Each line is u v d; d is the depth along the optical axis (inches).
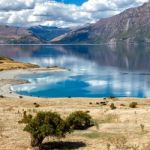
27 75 6924.2
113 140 1179.3
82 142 1174.3
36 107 2647.6
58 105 3006.9
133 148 1045.2
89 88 5359.3
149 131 1311.5
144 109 2054.6
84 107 2625.5
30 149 1061.8
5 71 7411.4
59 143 1163.3
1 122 1565.0
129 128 1392.7
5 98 3582.7
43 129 1075.9
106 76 7091.5
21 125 1489.9
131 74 7504.9
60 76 6939.0
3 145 1111.0
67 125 1144.2
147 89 5196.9
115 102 3206.2
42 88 5329.7
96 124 1504.7
